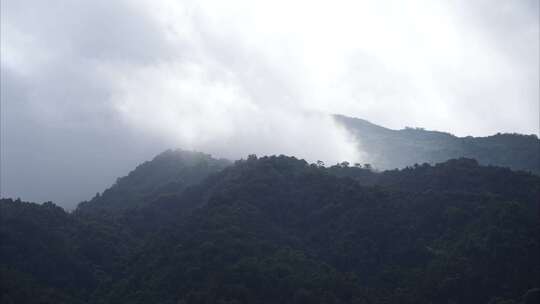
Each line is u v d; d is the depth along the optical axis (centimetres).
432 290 9994
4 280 10081
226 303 9469
